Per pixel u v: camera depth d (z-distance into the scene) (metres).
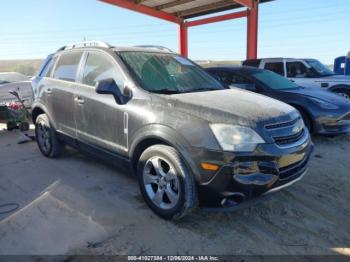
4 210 3.39
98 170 4.57
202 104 2.98
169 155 2.92
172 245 2.76
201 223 3.12
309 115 5.87
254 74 6.73
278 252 2.68
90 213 3.30
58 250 2.69
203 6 13.23
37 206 3.47
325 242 2.83
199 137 2.76
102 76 3.85
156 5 12.98
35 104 5.14
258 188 2.71
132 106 3.32
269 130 2.81
